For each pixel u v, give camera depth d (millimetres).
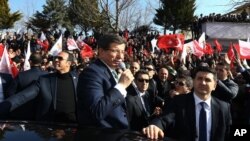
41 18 34094
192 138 2555
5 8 32188
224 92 3420
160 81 5406
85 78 2201
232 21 24656
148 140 1712
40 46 15812
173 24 32750
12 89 3703
